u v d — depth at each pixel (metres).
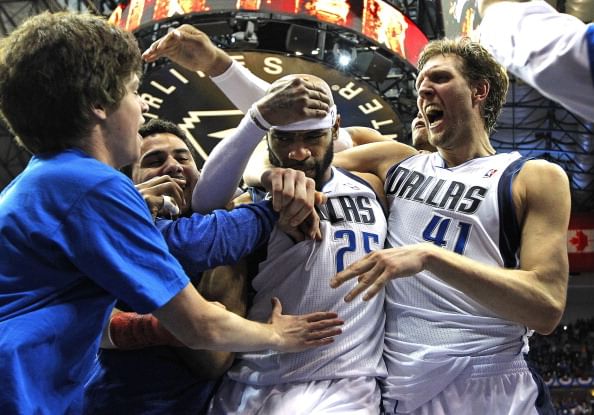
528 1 1.50
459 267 1.86
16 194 1.49
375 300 2.16
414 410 2.09
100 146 1.58
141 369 2.05
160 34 6.97
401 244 2.23
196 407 2.08
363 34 6.37
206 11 6.27
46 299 1.44
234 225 1.89
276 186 1.91
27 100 1.52
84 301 1.48
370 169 2.51
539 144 17.09
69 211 1.44
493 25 1.51
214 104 6.91
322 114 1.99
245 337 1.73
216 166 2.05
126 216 1.49
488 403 2.04
